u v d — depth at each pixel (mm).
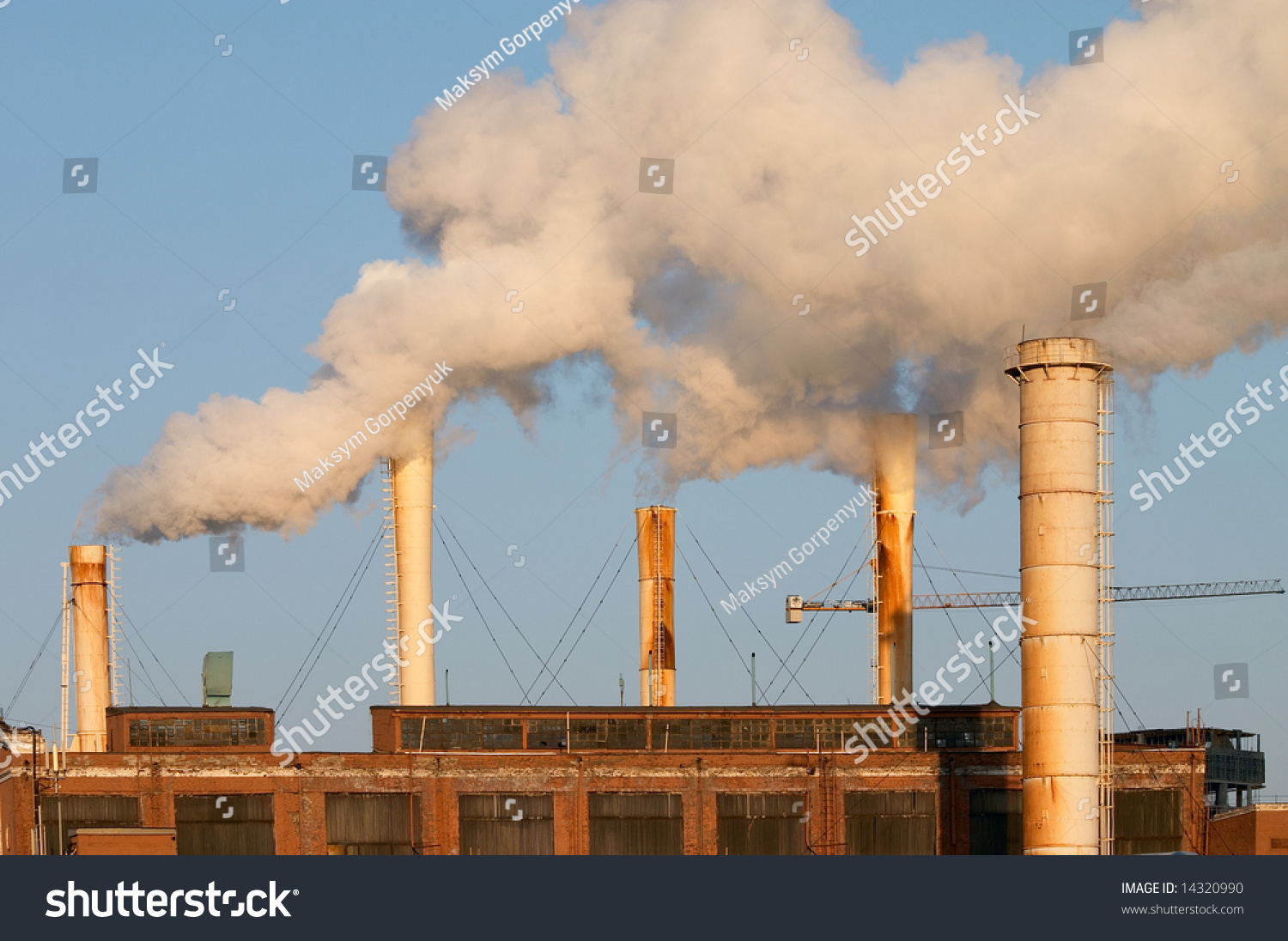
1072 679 198375
